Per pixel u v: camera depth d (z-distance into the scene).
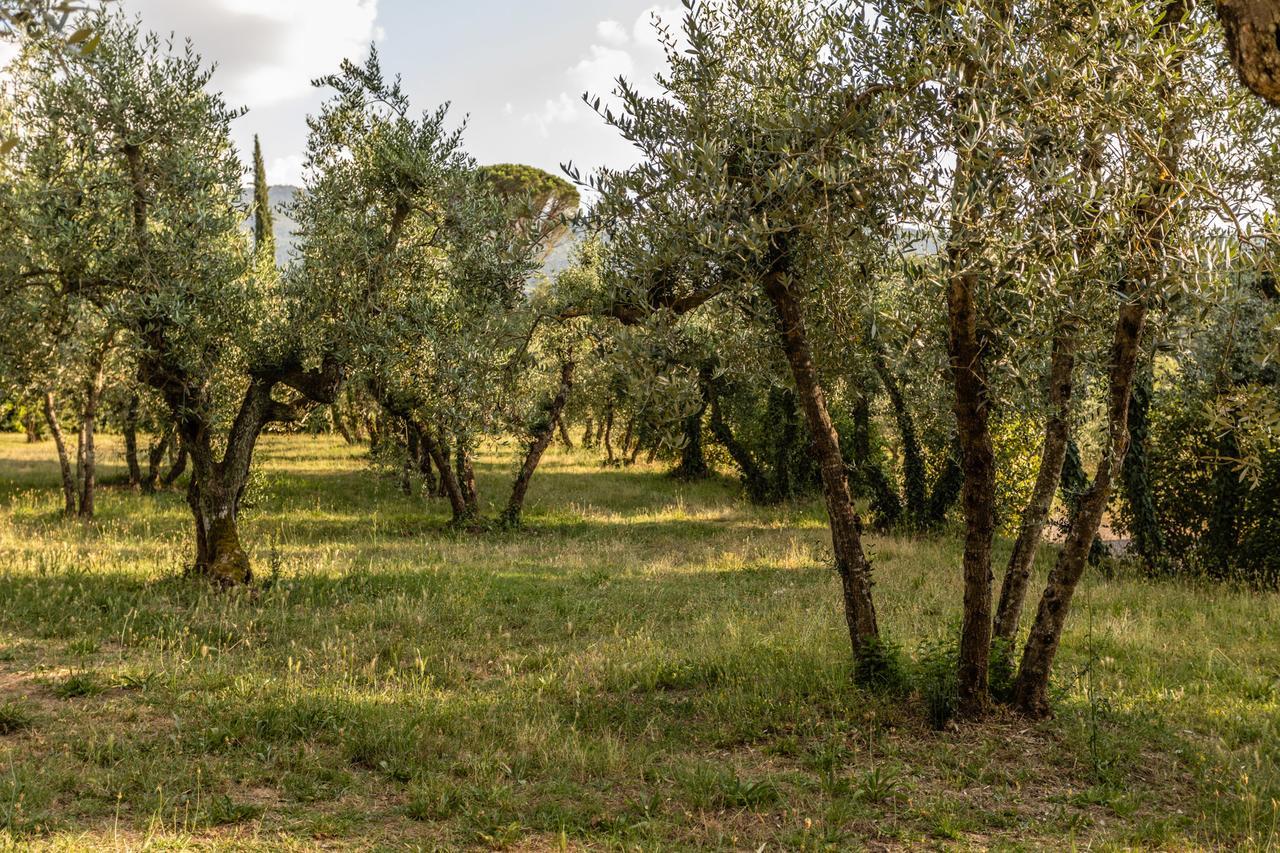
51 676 7.95
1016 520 18.14
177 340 11.38
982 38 5.13
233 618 10.23
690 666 8.66
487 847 4.97
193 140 11.35
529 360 11.86
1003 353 6.13
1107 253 5.30
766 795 5.68
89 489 19.03
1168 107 5.02
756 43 7.27
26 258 10.41
